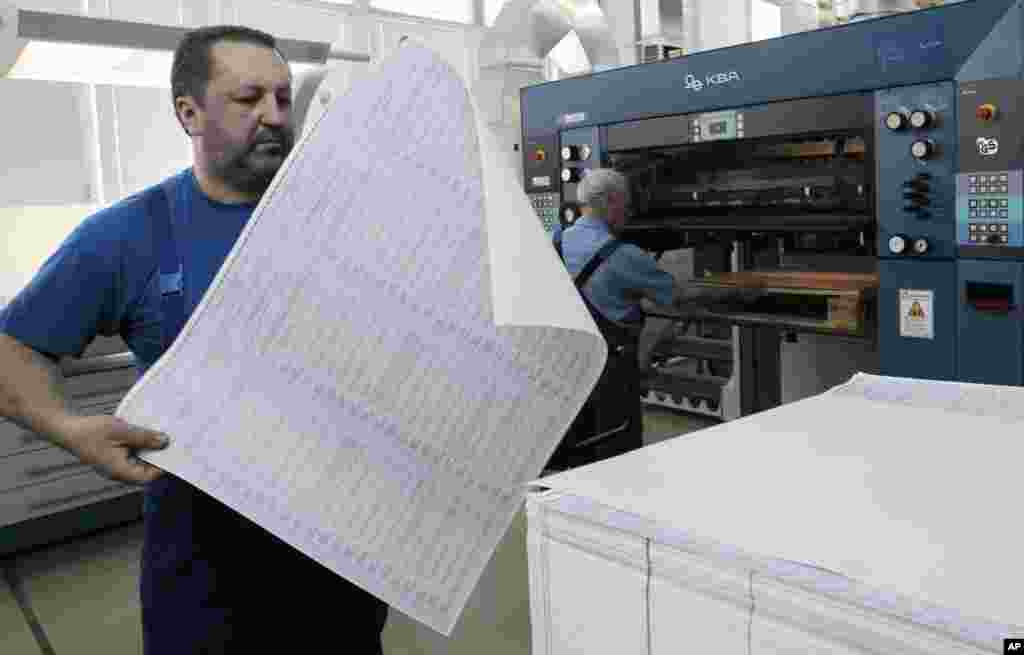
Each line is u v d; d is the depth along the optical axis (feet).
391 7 16.19
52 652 7.32
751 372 10.66
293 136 3.36
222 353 2.20
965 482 1.90
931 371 6.93
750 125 7.91
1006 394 2.53
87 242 3.33
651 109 8.77
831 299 7.73
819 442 2.27
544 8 12.03
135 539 9.82
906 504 1.78
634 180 9.56
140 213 3.46
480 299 2.19
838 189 7.72
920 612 1.36
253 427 2.18
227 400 2.19
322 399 2.20
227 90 3.09
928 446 2.19
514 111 14.75
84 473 9.39
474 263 2.18
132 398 2.17
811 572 1.49
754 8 21.99
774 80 7.63
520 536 9.14
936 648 1.34
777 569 1.53
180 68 3.16
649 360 12.37
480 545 2.23
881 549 1.55
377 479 2.19
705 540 1.63
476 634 7.25
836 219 7.57
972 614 1.30
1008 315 6.41
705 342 11.74
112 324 3.49
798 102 7.49
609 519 1.82
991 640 1.27
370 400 2.20
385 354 2.20
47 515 9.16
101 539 9.83
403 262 2.20
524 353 2.22
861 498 1.83
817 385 9.44
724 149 8.86
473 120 2.18
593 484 1.98
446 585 2.21
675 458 2.17
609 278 8.29
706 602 1.65
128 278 3.41
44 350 3.21
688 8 19.17
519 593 7.94
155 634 3.54
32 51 6.92
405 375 2.20
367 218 2.20
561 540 1.97
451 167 2.18
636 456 2.21
